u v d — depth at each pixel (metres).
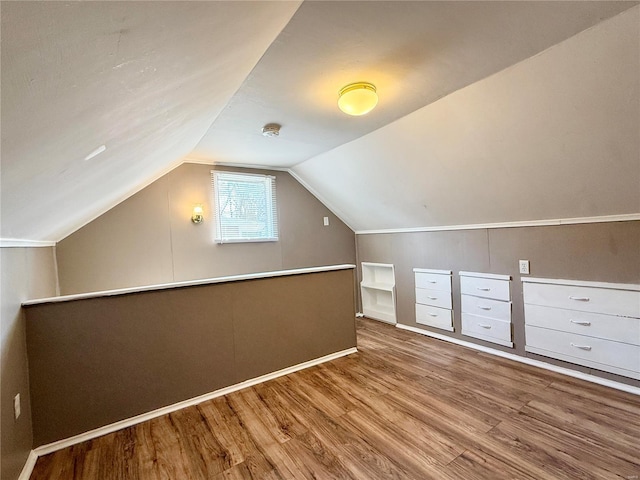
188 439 1.91
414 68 1.82
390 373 2.73
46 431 1.85
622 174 2.02
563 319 2.58
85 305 1.98
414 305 3.99
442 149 2.65
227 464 1.68
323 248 4.63
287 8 1.21
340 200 4.38
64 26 0.48
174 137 2.09
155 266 3.38
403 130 2.68
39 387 1.84
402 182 3.33
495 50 1.66
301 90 2.04
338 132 2.86
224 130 2.72
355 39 1.53
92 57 0.64
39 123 0.74
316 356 2.98
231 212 3.89
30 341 1.83
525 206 2.69
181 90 1.28
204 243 3.68
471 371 2.72
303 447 1.79
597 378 2.41
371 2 1.28
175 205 3.51
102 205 2.71
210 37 0.98
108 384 2.03
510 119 2.12
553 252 2.64
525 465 1.59
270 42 1.51
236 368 2.53
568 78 1.73
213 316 2.43
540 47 1.64
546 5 1.33
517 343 2.92
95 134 1.09
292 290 2.84
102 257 3.09
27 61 0.50
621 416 1.97
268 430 1.97
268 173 4.15
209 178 3.73
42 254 2.39
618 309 2.28
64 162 1.14
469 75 1.90
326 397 2.34
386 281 4.60
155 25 0.69
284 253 4.28
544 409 2.08
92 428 1.97
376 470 1.59
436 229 3.67
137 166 2.13
